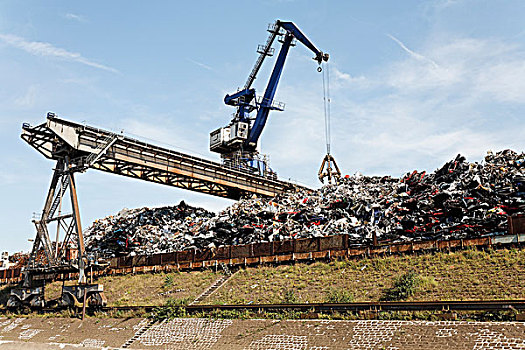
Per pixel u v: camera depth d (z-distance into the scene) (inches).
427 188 2192.4
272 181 3139.8
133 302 1990.7
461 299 1326.3
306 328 1315.2
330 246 1883.6
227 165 2967.5
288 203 2593.5
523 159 2102.6
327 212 2269.9
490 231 1685.5
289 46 3282.5
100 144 2309.3
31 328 1919.3
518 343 1008.9
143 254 2527.1
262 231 2287.2
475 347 1039.0
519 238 1529.3
